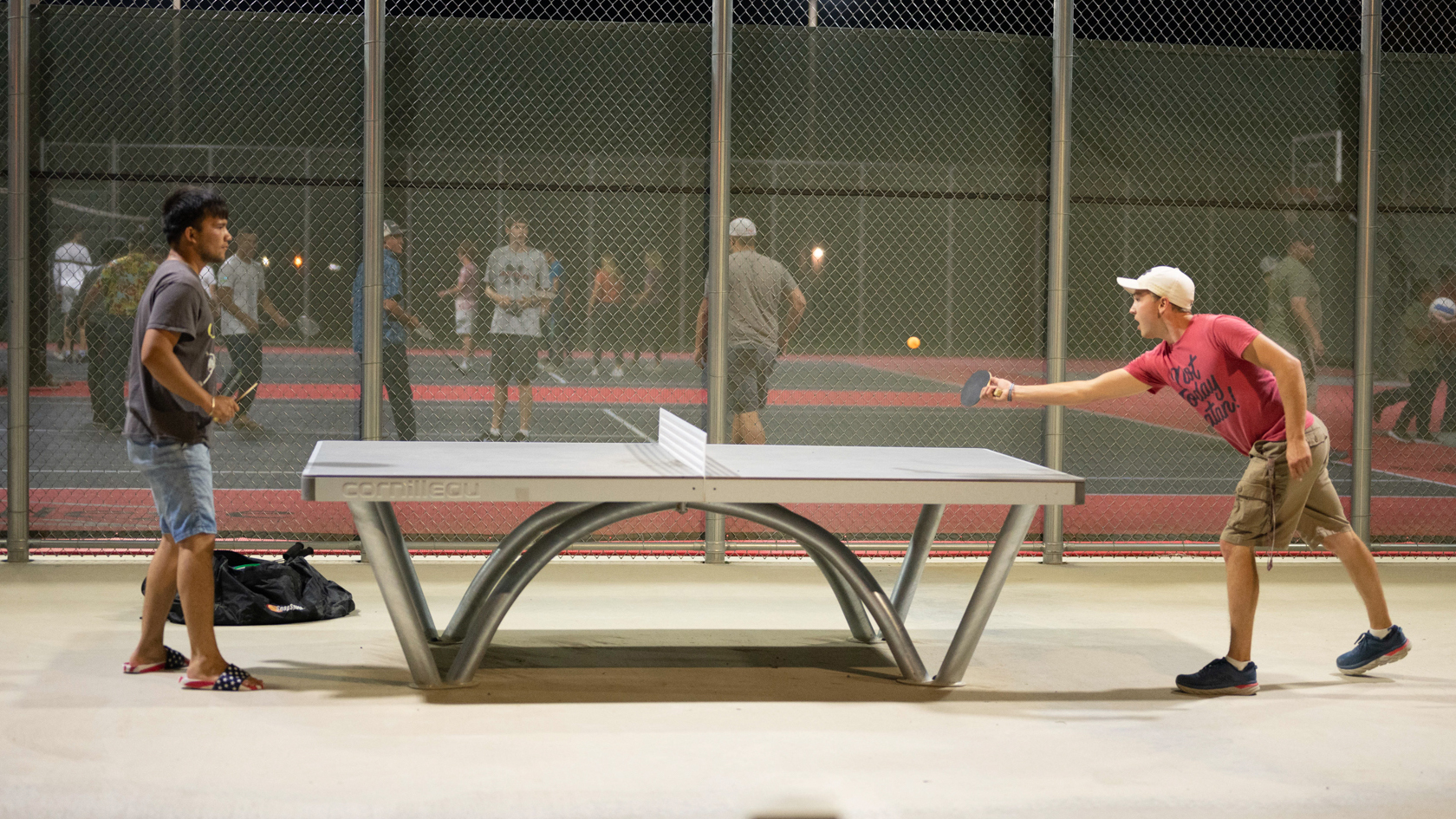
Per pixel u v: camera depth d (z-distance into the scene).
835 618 5.62
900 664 4.48
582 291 7.00
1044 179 7.23
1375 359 7.45
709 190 7.00
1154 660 4.86
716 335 6.92
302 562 5.46
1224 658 4.40
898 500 4.00
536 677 4.45
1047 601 6.04
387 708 3.98
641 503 4.36
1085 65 7.21
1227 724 3.97
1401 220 7.45
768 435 7.13
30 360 6.68
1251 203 7.33
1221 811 3.16
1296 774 3.46
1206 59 7.28
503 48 6.90
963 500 4.03
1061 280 7.08
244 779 3.27
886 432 7.21
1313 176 7.37
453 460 4.42
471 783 3.28
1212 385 4.41
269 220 6.80
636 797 3.19
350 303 6.87
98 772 3.30
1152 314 4.58
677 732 3.79
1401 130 7.43
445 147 6.89
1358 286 7.29
